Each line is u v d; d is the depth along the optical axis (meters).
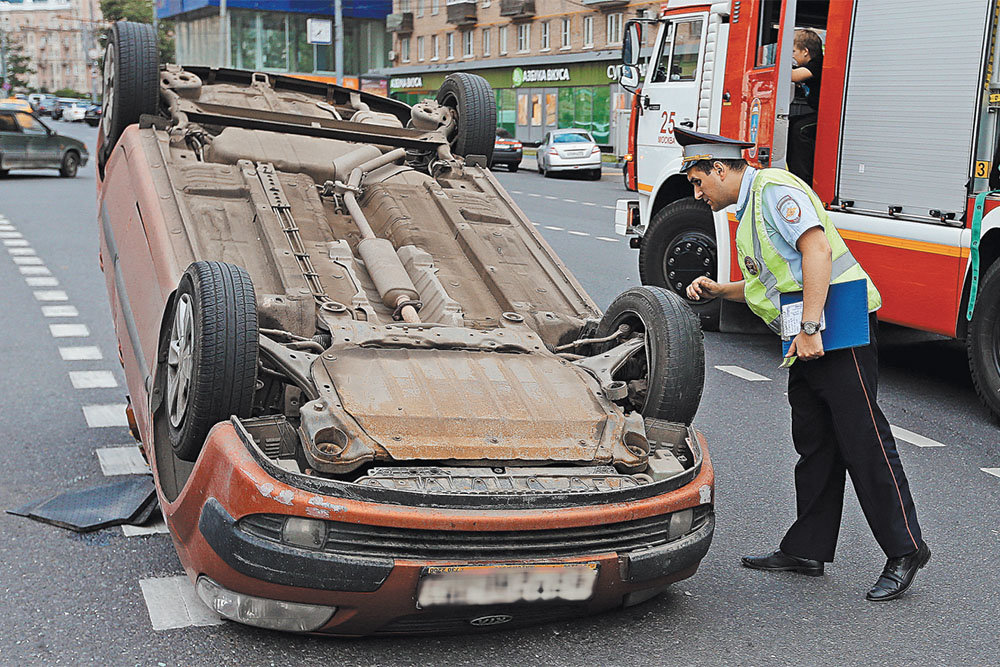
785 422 7.55
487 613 3.82
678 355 4.66
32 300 10.91
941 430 7.52
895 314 8.27
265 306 4.63
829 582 4.93
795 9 8.88
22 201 20.55
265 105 7.28
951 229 7.73
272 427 4.03
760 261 4.69
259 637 4.09
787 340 4.65
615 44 46.69
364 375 4.21
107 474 5.84
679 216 10.41
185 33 70.06
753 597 4.72
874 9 8.26
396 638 4.14
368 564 3.62
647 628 4.35
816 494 4.92
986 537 5.55
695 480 4.25
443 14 58.84
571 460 4.04
